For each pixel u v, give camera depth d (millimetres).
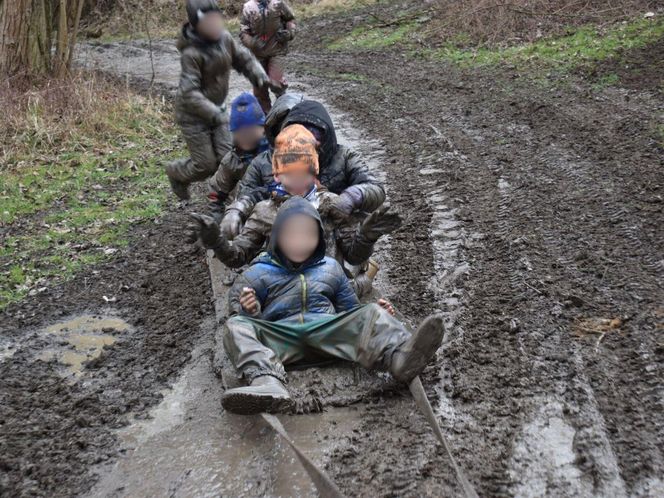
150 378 4891
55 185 9703
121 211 8672
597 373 4359
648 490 3412
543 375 4391
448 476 3562
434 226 7062
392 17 20297
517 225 6793
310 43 19578
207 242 4523
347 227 4977
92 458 3984
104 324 5840
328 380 4301
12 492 3723
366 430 3951
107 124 11836
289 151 4695
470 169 8617
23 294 6520
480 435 3871
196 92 6953
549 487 3469
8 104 11781
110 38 24969
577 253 6023
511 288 5570
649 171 7660
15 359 5312
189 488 3668
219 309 5504
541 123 10047
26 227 8266
